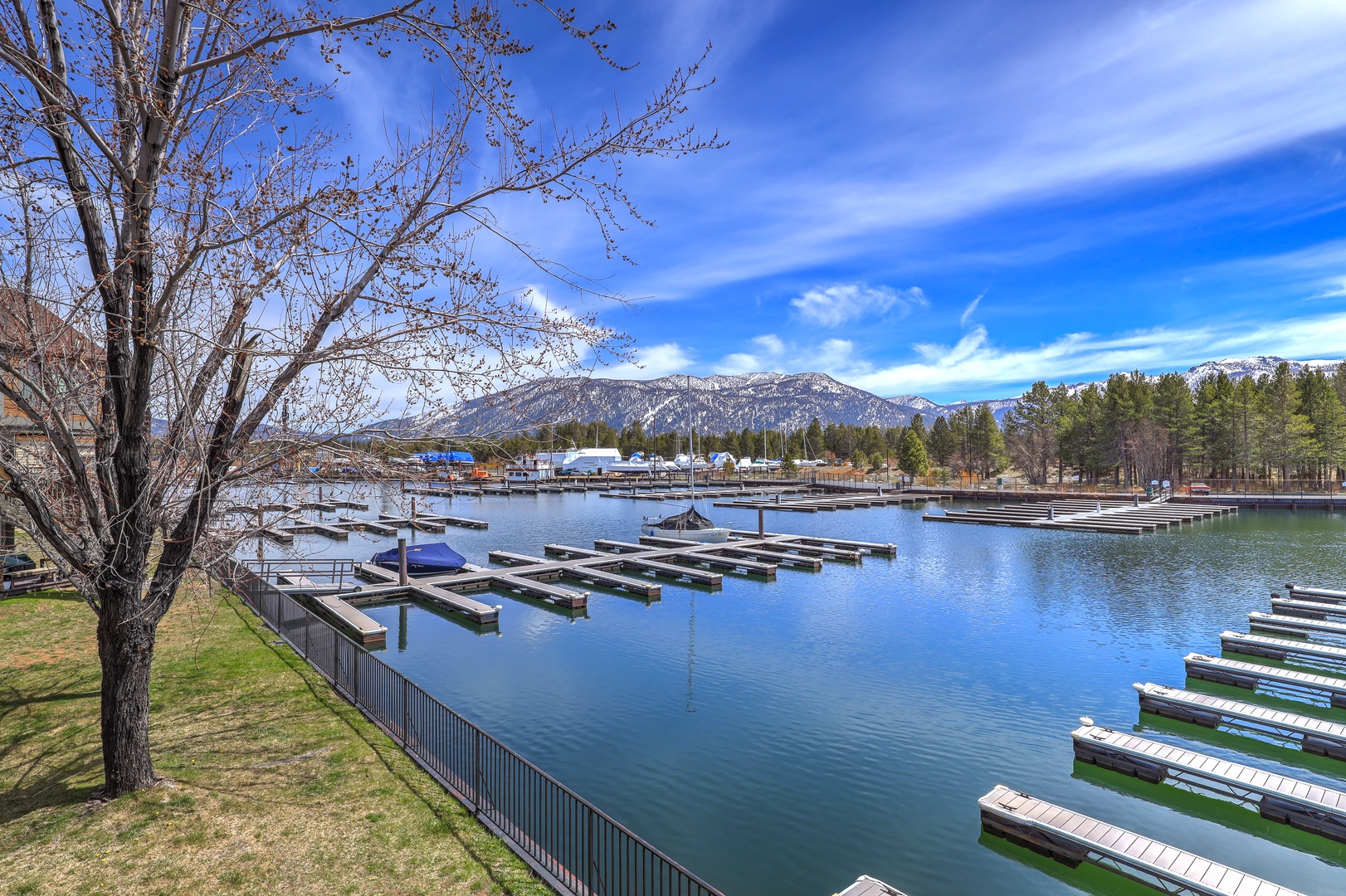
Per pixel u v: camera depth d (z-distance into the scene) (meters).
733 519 68.31
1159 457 89.75
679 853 12.06
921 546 48.38
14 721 13.30
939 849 12.22
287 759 11.99
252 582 23.02
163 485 9.59
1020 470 131.12
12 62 6.84
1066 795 14.10
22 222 8.16
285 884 8.47
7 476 8.95
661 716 17.94
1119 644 24.45
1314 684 19.27
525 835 9.73
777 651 23.64
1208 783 14.34
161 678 16.36
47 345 8.46
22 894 8.18
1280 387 84.94
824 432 189.75
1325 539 48.94
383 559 36.75
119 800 10.30
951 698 19.27
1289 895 9.95
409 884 8.53
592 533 56.94
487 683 20.55
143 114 7.64
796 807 13.57
